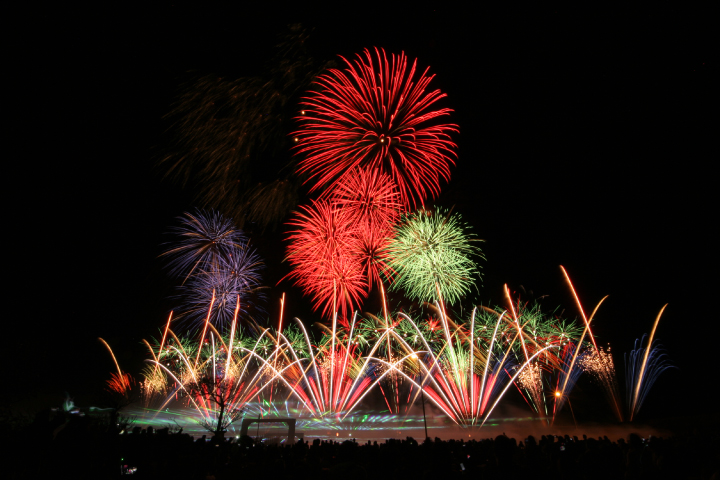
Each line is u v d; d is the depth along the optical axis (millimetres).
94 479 7027
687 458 9570
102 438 7660
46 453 6543
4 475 6164
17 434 6773
